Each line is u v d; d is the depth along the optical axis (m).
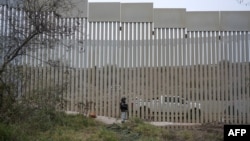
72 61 15.27
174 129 13.34
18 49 11.06
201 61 15.08
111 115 15.10
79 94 15.25
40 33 11.04
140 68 15.26
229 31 15.12
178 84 15.09
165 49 15.25
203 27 15.18
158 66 15.20
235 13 15.18
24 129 10.49
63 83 13.94
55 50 15.08
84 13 15.40
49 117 12.05
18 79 11.74
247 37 14.99
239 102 14.74
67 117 13.36
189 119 14.90
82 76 15.33
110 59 15.36
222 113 14.80
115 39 15.40
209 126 13.89
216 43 15.10
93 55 15.40
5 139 9.62
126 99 15.15
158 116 15.02
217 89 14.93
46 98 12.17
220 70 14.98
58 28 11.60
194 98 15.00
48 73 14.75
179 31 15.27
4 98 10.80
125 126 12.92
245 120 14.62
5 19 12.31
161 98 15.08
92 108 15.16
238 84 14.84
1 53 11.11
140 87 15.17
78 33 15.25
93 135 11.44
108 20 15.43
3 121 10.52
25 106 11.09
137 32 15.38
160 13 15.40
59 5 13.13
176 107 14.99
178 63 15.16
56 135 10.94
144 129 12.55
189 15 15.31
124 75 15.30
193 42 15.17
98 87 15.29
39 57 14.66
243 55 14.92
